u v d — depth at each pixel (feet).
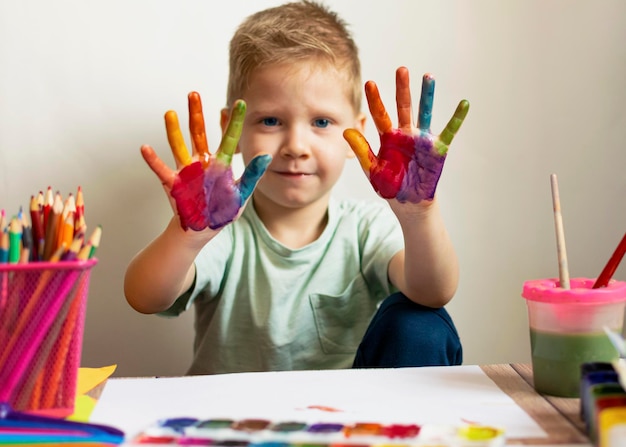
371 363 2.93
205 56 3.67
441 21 3.68
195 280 3.22
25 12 3.59
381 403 1.95
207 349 3.56
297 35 3.31
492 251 3.81
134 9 3.62
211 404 1.97
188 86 3.68
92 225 3.73
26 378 1.82
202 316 3.65
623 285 2.04
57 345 1.83
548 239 3.81
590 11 3.68
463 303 3.84
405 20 3.68
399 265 3.26
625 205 3.77
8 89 3.61
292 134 3.28
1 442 1.62
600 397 1.63
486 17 3.68
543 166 3.76
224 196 2.22
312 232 3.63
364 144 2.37
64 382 1.85
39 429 1.68
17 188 3.67
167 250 2.52
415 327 2.83
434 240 2.66
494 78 3.71
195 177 2.17
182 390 2.11
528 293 2.05
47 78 3.63
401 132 2.33
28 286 1.78
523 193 3.78
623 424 1.53
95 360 3.79
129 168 3.71
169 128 2.15
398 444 1.62
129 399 2.03
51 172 3.67
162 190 3.76
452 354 2.92
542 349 2.02
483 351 3.87
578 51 3.70
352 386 2.12
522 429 1.74
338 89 3.32
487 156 3.76
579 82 3.72
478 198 3.78
